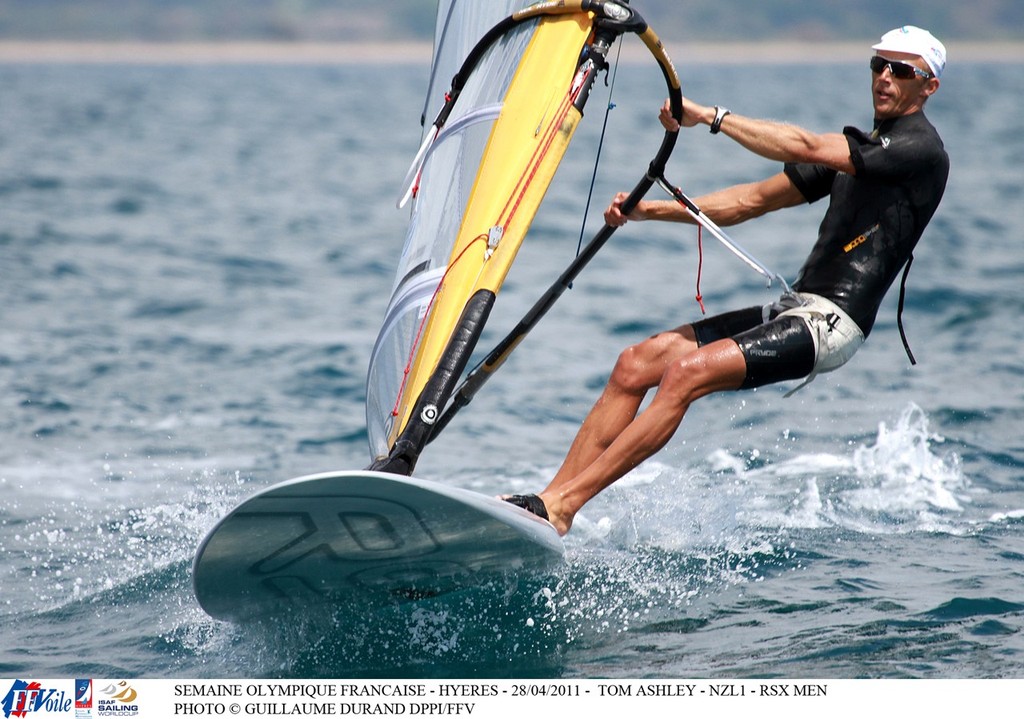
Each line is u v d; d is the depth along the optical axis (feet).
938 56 55.72
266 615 53.26
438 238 62.95
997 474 76.74
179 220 194.08
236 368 107.76
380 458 56.24
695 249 168.35
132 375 104.73
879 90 56.49
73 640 55.67
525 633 54.19
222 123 433.07
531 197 61.21
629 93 650.02
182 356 111.34
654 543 65.31
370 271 154.92
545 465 83.15
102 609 59.26
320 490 44.88
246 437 89.04
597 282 144.25
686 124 55.52
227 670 52.26
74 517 72.18
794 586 59.00
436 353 59.00
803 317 56.44
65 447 85.76
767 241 173.78
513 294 138.31
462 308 59.82
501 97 64.03
